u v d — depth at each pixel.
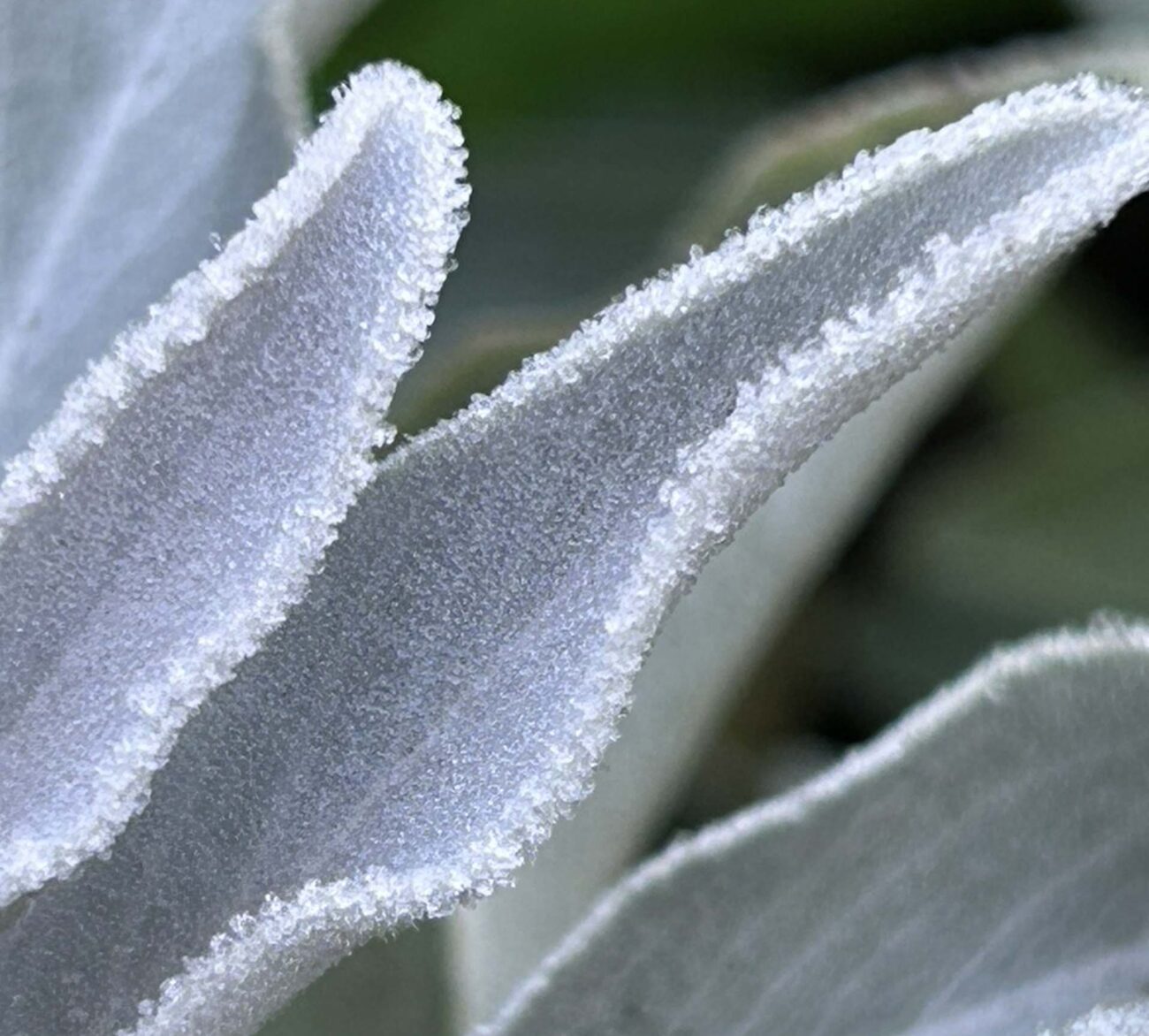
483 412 0.11
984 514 0.21
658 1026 0.13
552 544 0.11
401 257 0.11
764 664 0.20
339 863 0.11
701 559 0.11
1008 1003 0.13
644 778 0.14
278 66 0.13
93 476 0.11
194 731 0.11
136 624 0.11
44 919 0.12
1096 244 0.22
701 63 0.22
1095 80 0.11
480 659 0.11
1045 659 0.13
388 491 0.11
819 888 0.13
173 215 0.13
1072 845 0.13
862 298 0.11
